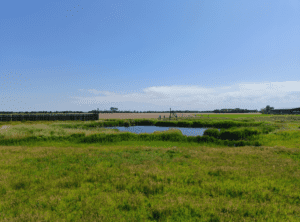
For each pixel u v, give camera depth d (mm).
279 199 7246
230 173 10438
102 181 9305
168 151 17641
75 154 15508
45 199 7062
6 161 12820
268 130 33500
